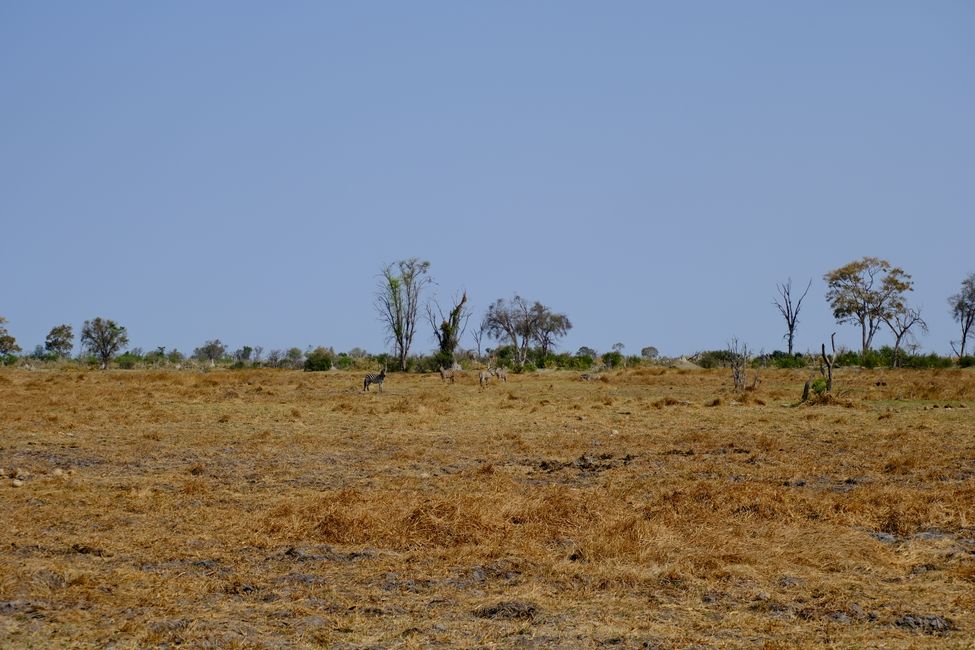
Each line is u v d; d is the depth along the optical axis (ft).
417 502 56.34
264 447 86.94
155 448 85.30
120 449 84.38
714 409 122.11
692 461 77.97
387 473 72.74
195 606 38.17
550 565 44.39
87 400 130.41
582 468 75.51
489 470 72.02
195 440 90.53
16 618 36.06
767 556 46.52
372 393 158.20
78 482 67.05
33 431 95.76
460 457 81.46
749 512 55.88
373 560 45.80
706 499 59.06
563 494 60.29
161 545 47.93
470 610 37.99
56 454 81.00
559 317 377.30
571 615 37.42
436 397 143.84
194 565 44.42
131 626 35.09
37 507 57.21
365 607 38.14
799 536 50.55
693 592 40.81
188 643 33.60
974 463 74.43
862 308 332.39
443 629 35.53
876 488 63.36
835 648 33.76
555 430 101.76
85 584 40.40
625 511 56.03
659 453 83.20
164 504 58.49
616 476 70.85
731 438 92.73
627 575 42.47
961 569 43.86
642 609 38.37
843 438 90.84
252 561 45.39
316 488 65.57
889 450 82.38
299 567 44.42
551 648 33.53
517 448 87.25
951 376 187.32
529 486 66.33
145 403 126.72
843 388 152.76
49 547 46.85
